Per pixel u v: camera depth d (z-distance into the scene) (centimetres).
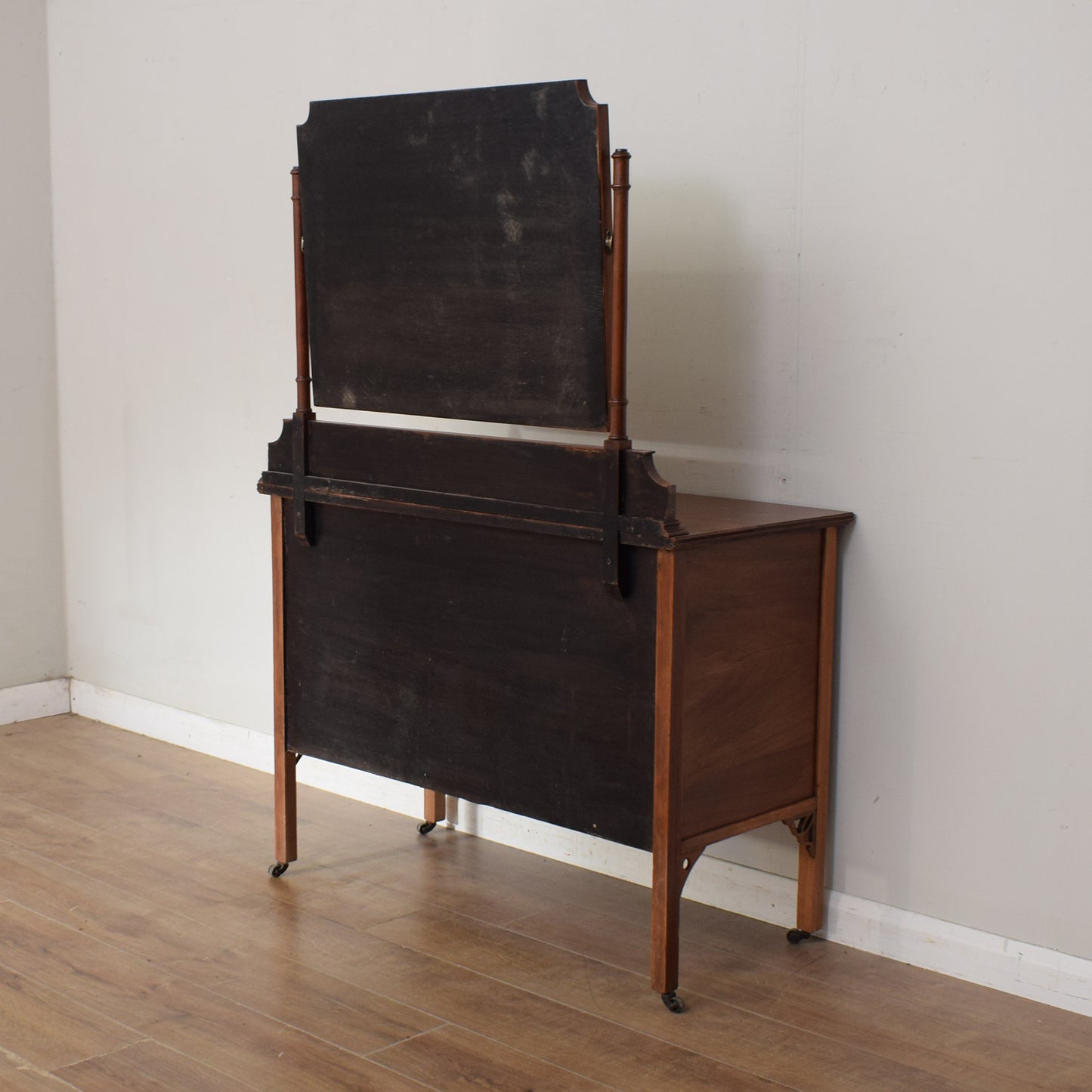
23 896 312
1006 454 265
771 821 281
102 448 457
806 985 275
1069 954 266
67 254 459
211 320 416
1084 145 250
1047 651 264
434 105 258
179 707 445
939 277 270
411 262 272
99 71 439
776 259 293
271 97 390
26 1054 241
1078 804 263
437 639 289
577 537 258
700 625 257
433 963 282
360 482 295
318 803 383
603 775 265
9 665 468
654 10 307
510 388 265
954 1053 248
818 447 292
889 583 284
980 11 260
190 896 314
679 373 312
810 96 284
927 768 282
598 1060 243
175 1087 230
